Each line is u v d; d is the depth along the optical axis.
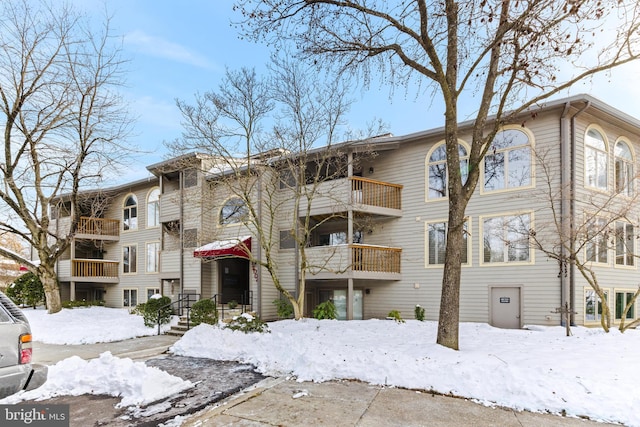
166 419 5.26
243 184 15.92
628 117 13.37
